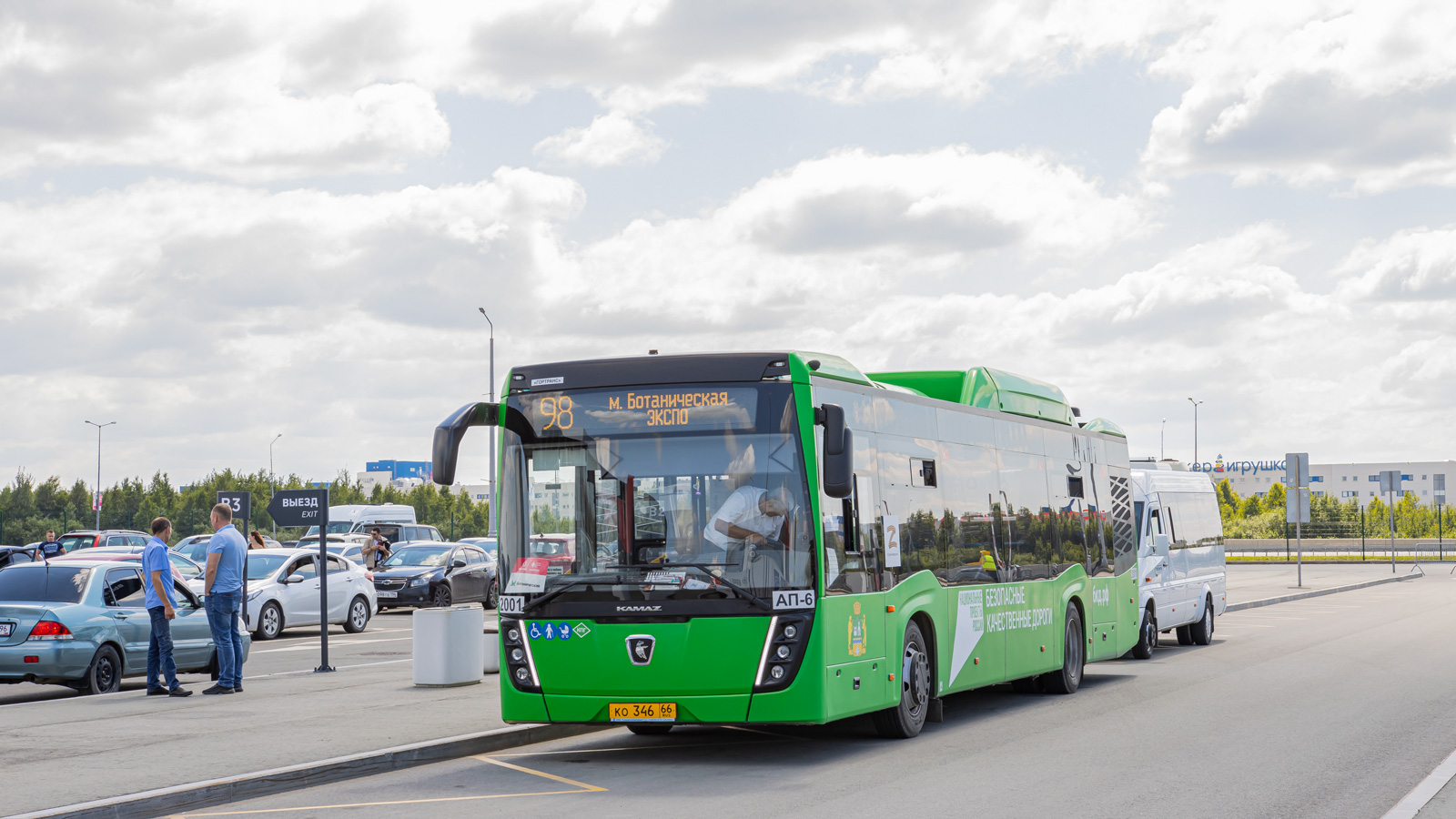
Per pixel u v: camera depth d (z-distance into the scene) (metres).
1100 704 14.84
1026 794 9.23
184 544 34.66
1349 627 26.55
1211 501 25.38
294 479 86.75
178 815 8.85
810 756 11.19
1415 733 12.18
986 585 14.09
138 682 17.67
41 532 68.06
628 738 12.49
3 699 16.59
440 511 88.88
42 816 8.22
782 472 10.54
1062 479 16.77
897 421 12.43
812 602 10.38
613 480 10.61
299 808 9.05
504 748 11.84
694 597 10.27
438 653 15.78
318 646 23.48
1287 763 10.51
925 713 12.96
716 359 10.78
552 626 10.44
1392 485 51.22
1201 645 23.73
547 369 11.03
